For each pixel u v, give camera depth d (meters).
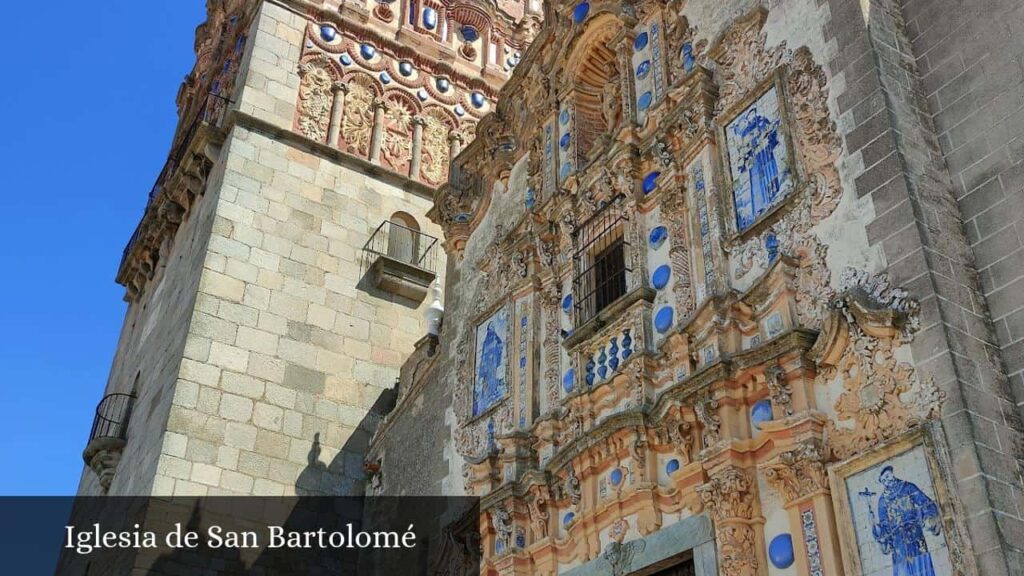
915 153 12.06
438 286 26.62
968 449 9.95
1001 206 11.41
